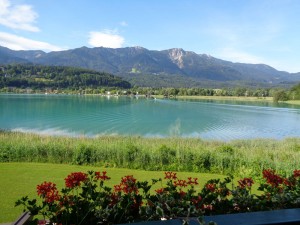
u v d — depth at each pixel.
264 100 199.62
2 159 19.23
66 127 52.66
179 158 19.02
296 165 17.66
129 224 2.61
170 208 4.25
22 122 59.09
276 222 2.61
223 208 4.89
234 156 19.59
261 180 15.00
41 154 19.91
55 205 4.43
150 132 50.09
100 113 83.00
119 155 19.16
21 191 11.55
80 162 18.95
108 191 5.02
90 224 4.36
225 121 73.12
